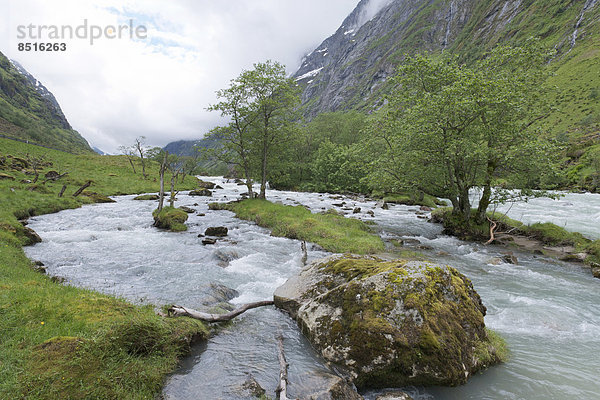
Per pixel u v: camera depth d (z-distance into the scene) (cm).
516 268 1448
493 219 2323
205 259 1408
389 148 2514
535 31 19075
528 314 930
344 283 817
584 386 608
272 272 1266
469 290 781
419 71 2309
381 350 602
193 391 536
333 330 675
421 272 725
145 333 615
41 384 435
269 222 2391
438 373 586
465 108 1867
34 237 1641
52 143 13725
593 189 5116
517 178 2048
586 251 1662
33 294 749
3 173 3831
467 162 2080
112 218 2525
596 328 853
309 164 6875
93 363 506
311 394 528
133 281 1105
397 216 3100
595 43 14262
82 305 717
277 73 3094
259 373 604
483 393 588
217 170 14775
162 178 2523
